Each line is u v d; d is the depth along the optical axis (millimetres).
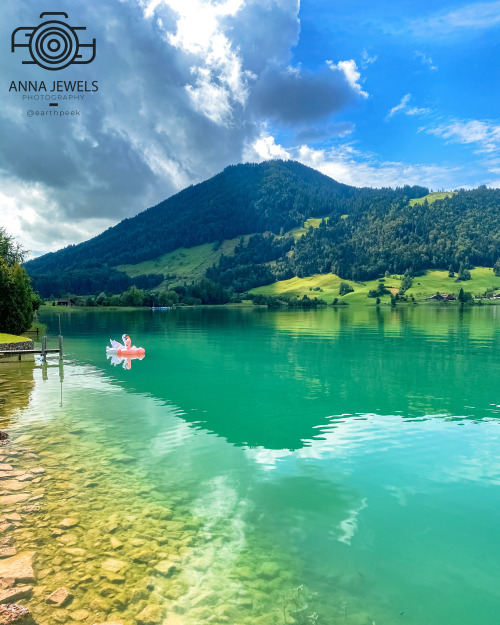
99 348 42031
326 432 15578
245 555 7910
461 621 6445
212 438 14750
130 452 13234
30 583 6746
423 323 79688
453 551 8328
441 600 6918
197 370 28562
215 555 7855
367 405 19328
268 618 6273
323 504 10102
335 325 75688
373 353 37094
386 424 16594
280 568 7578
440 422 16891
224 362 32156
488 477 11781
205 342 47625
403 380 25094
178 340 49906
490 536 8883
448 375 26688
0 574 6914
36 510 9234
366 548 8344
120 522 8859
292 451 13648
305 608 6539
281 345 44156
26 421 16484
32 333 59656
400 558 8047
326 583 7230
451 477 11766
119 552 7746
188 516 9297
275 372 27891
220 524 9008
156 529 8648
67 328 70438
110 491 10375
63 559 7441
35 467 11773
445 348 40688
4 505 9414
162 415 17578
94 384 23891
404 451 13719
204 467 12172
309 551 8164
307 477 11648
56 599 6383
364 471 12117
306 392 22094
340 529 9008
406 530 9047
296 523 9203
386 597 6941
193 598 6621
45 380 25094
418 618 6469
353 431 15703
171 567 7387
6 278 48188
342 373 27391
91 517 9023
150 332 61938
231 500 10156
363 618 6414
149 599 6527
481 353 36875
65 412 17875
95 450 13297
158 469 11914
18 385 23609
